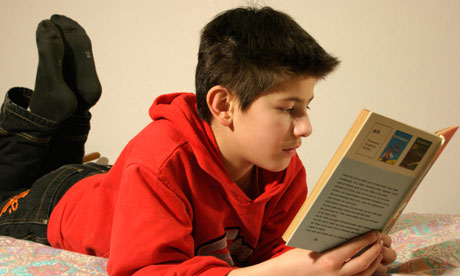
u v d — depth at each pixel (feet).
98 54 5.26
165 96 2.71
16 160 3.85
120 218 2.27
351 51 4.64
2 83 5.57
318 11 4.67
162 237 2.18
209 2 4.91
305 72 2.07
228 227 2.64
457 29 4.44
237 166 2.50
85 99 4.18
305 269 2.03
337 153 1.76
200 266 2.11
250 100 2.15
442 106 4.51
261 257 2.90
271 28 2.18
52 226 3.28
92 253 2.94
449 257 2.57
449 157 4.54
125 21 5.17
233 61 2.17
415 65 4.54
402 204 1.99
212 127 2.41
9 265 2.68
